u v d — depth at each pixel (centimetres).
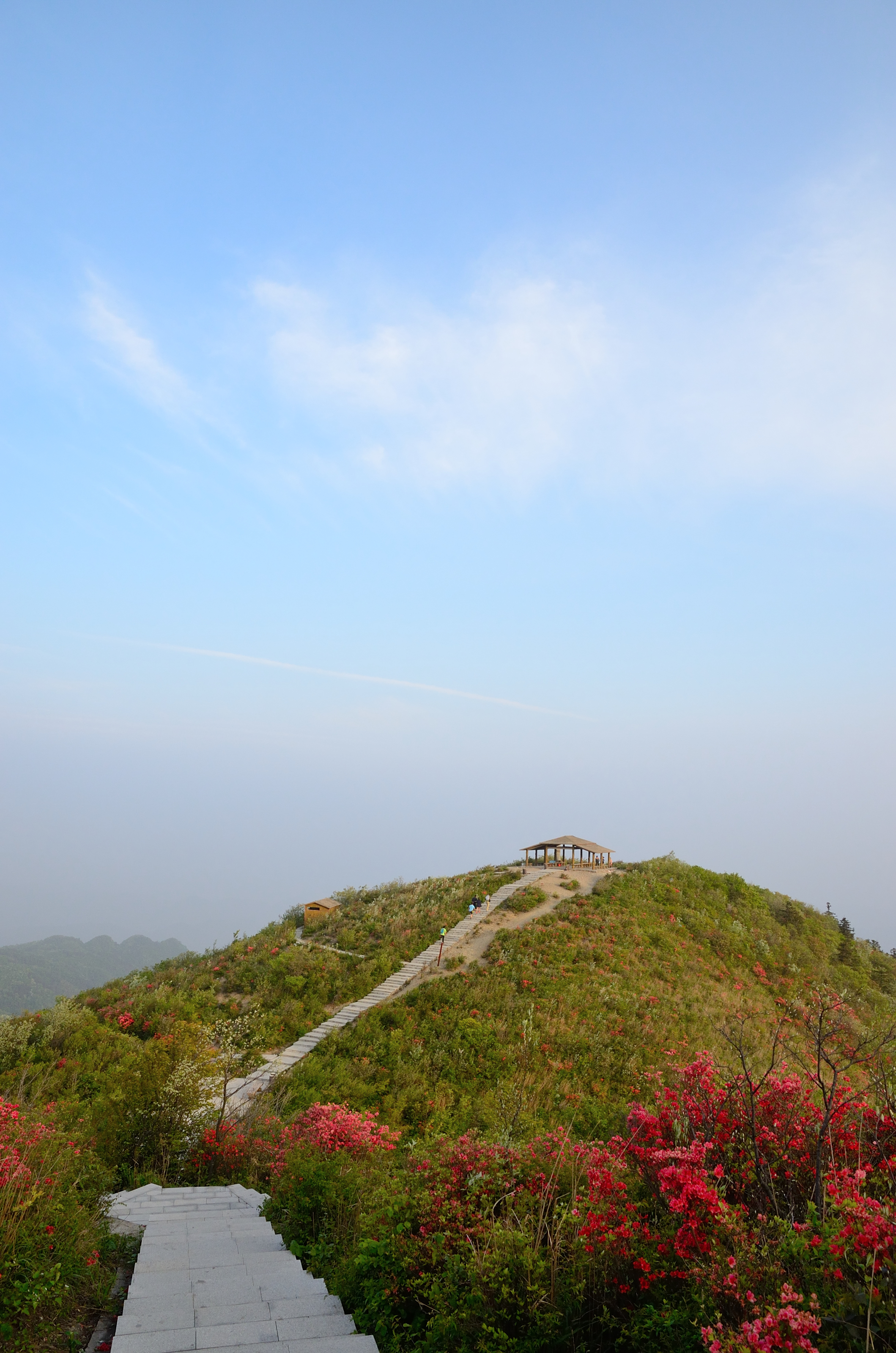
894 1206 405
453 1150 651
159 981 2806
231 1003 2462
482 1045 2041
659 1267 436
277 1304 541
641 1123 575
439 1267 526
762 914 3672
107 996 2555
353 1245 637
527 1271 465
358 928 3356
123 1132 1116
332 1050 2075
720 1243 423
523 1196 569
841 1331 339
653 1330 400
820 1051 541
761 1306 352
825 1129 477
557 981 2511
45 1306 516
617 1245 450
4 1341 468
